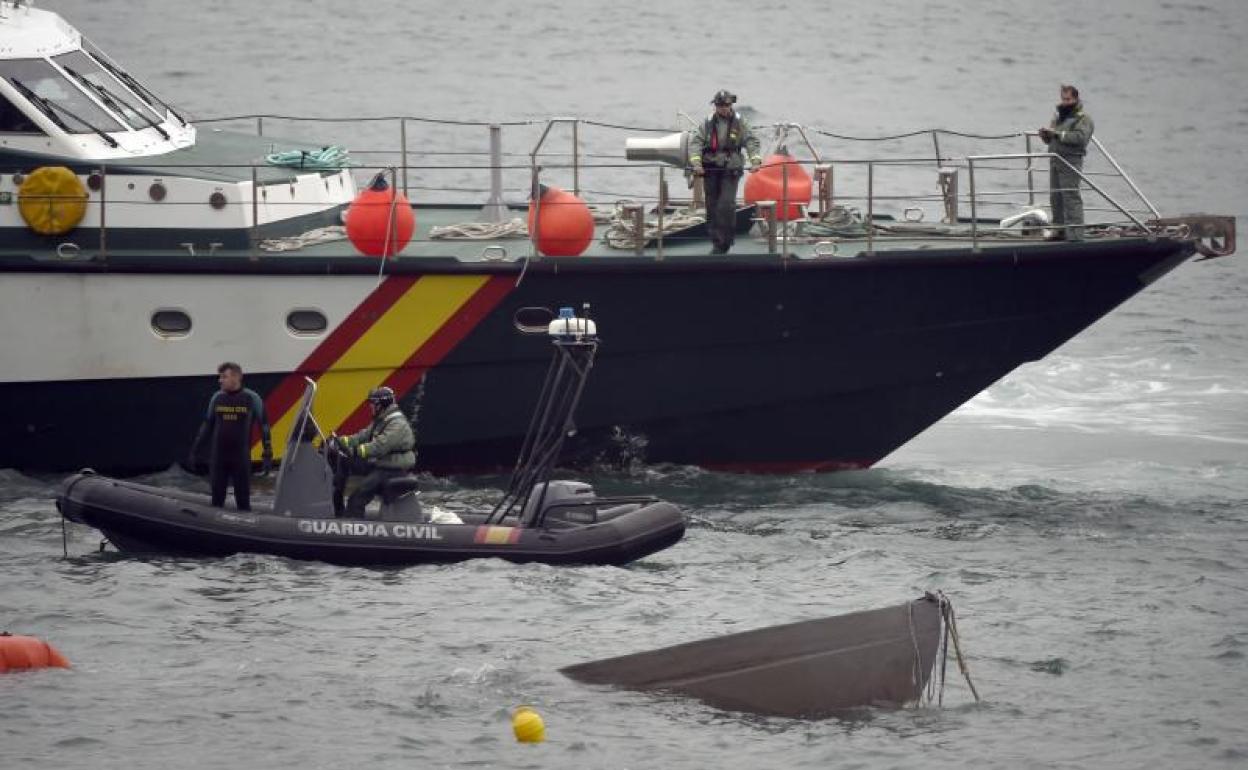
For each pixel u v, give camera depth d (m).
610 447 68.19
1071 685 46.03
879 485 69.31
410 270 64.19
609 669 45.31
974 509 65.69
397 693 44.44
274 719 42.69
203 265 63.72
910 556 58.69
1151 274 67.12
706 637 48.69
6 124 65.81
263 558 54.81
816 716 43.94
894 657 44.47
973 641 49.38
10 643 45.56
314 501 55.78
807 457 70.12
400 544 54.84
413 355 65.06
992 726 43.25
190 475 66.56
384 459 55.75
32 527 59.25
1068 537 61.66
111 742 41.22
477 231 69.12
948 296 66.56
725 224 66.44
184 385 64.94
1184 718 43.78
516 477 60.72
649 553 56.50
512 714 43.34
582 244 65.56
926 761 41.03
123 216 65.00
